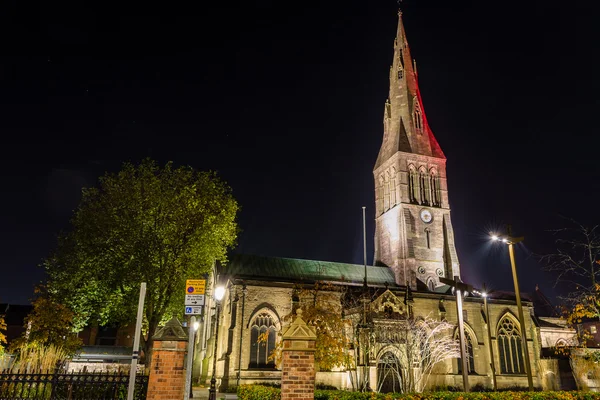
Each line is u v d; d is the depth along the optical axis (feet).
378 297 189.98
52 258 140.46
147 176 144.66
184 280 142.41
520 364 218.79
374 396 75.41
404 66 285.64
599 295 101.76
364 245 229.86
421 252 242.58
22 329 261.24
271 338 181.78
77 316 139.95
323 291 186.70
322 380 168.04
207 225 147.13
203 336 227.61
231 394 156.25
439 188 261.65
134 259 134.62
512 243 103.76
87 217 137.08
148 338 132.36
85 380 63.72
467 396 78.18
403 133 267.18
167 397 53.42
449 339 187.52
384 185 271.49
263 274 205.87
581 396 81.87
